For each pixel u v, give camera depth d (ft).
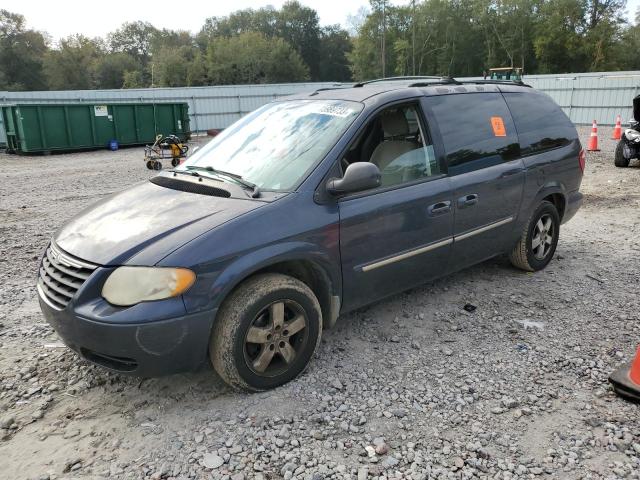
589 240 20.76
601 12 193.06
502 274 16.88
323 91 14.01
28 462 8.73
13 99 80.23
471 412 9.87
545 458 8.63
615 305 14.47
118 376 11.25
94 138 65.57
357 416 9.75
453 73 240.12
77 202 31.68
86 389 10.84
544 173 16.02
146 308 8.93
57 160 56.49
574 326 13.28
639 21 223.10
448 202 13.08
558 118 17.22
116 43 357.41
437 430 9.37
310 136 11.91
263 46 266.16
